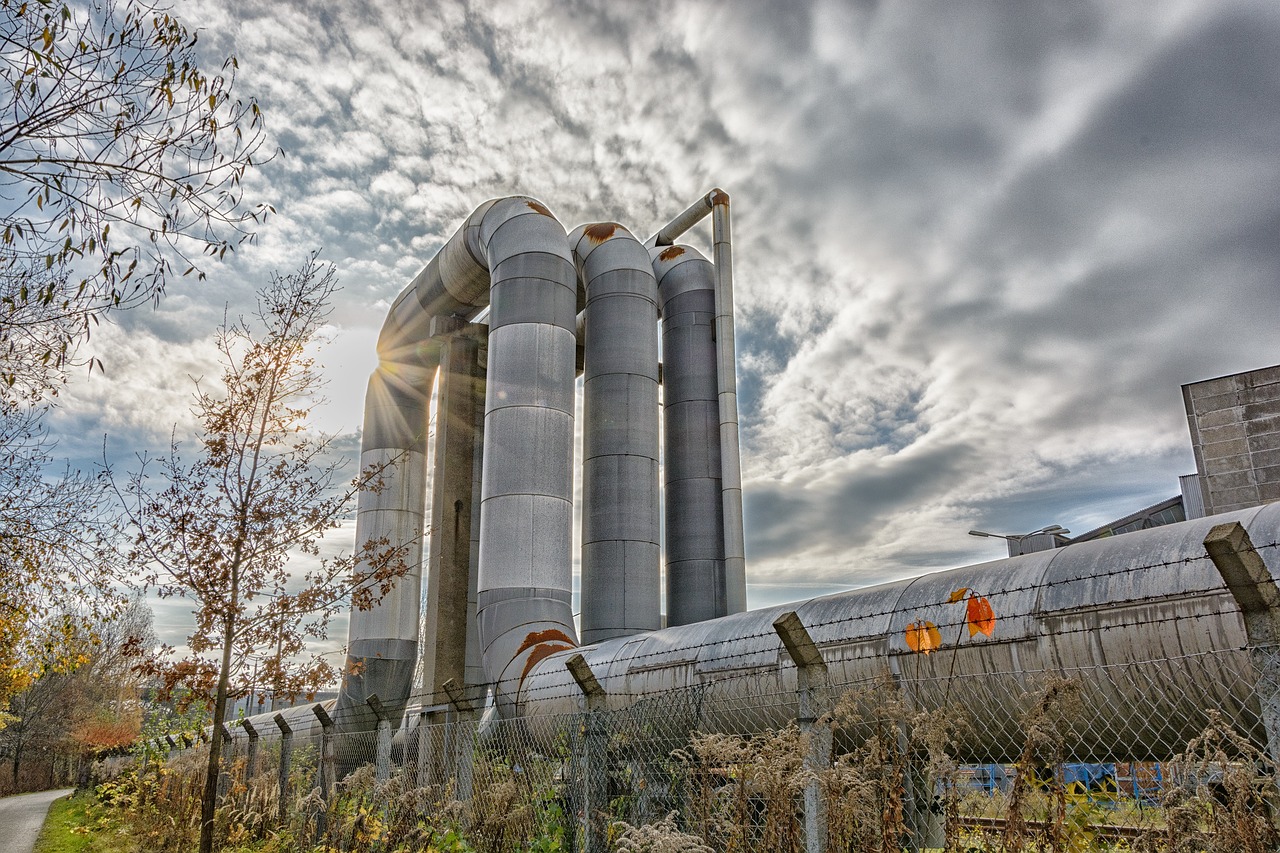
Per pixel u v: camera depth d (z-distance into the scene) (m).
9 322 7.65
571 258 17.81
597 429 18.06
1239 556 3.36
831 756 4.78
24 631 11.41
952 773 4.39
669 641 9.35
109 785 21.27
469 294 20.23
